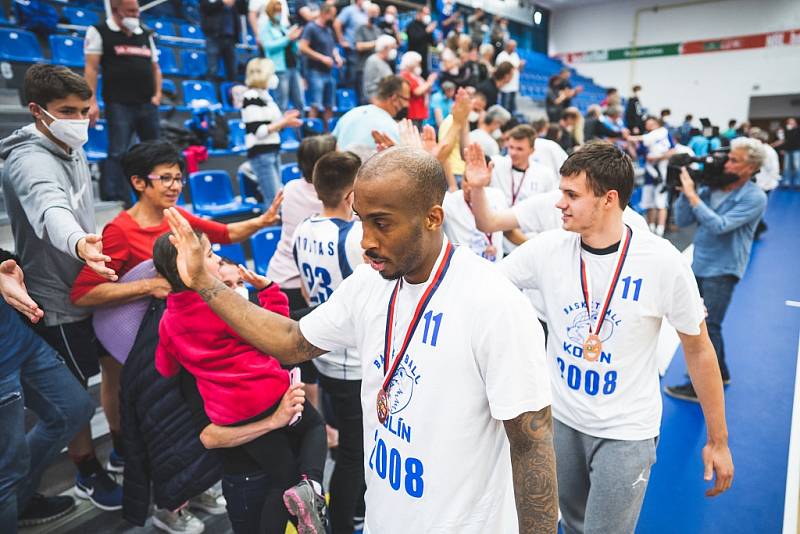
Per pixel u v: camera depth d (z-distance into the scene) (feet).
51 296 6.85
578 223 5.11
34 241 6.54
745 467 9.25
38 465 6.54
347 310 3.78
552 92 31.19
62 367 6.50
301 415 5.58
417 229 2.99
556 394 5.66
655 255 4.98
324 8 20.93
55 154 6.49
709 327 11.69
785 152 49.44
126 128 12.02
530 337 3.12
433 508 3.29
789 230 30.58
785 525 7.77
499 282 3.18
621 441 5.16
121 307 6.75
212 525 7.64
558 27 69.05
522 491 3.13
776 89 56.18
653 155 27.35
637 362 5.16
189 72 24.21
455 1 51.60
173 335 5.09
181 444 6.00
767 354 14.11
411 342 3.29
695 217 11.31
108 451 8.68
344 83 24.99
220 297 4.00
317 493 5.05
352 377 6.44
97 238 5.17
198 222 8.07
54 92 6.11
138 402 6.05
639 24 63.16
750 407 11.35
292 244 8.03
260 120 13.88
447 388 3.18
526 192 12.16
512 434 3.14
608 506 5.11
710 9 58.39
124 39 11.55
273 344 4.00
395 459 3.43
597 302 5.24
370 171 2.91
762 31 55.83
